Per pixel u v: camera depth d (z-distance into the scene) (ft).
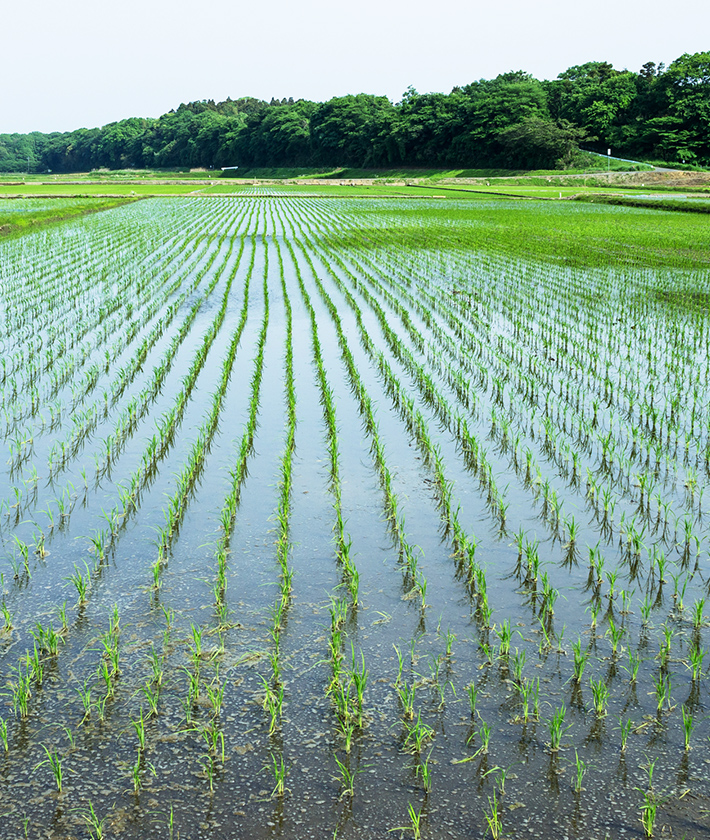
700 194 227.20
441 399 34.81
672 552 21.29
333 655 15.79
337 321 51.26
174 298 61.57
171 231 116.06
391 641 17.13
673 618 18.02
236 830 11.98
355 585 18.51
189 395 36.40
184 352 44.80
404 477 26.66
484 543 21.84
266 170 441.27
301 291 64.85
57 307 57.00
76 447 29.45
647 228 117.29
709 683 15.62
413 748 13.80
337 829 12.01
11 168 636.07
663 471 27.12
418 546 21.63
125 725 14.40
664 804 12.51
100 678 15.76
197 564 20.56
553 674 15.96
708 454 28.14
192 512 23.84
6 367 40.52
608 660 16.40
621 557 21.03
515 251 89.15
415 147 394.11
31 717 14.60
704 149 335.88
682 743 13.93
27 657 15.93
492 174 358.02
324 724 14.46
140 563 20.63
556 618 18.08
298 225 130.21
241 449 28.14
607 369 39.01
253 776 13.14
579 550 21.45
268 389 37.52
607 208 173.58
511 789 12.84
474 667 16.19
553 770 13.28
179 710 14.80
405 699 14.96
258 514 23.67
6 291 62.75
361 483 26.13
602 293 61.77
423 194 241.76
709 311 54.19
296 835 11.89
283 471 26.55
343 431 31.50
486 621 17.78
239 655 16.53
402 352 44.29
